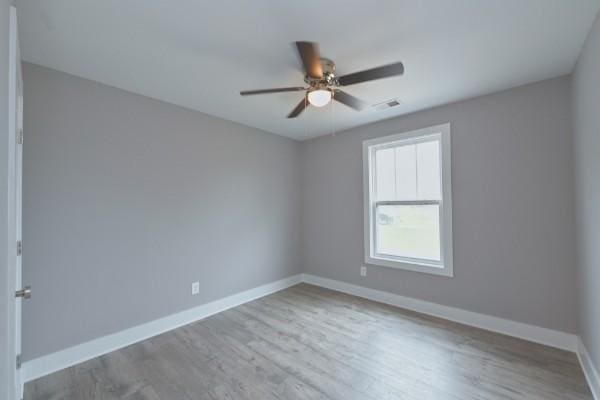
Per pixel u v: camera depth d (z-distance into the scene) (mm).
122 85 2410
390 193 3383
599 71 1572
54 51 1896
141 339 2516
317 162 4129
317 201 4133
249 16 1575
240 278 3430
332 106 2910
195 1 1455
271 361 2143
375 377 1937
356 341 2434
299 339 2484
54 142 2107
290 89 2033
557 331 2281
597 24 1567
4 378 979
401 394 1762
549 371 1969
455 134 2820
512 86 2473
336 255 3902
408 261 3191
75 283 2180
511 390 1782
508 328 2510
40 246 2025
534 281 2393
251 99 2738
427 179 3086
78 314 2186
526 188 2436
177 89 2506
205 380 1923
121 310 2418
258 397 1751
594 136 1694
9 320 1087
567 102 2248
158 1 1454
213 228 3158
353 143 3693
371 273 3518
